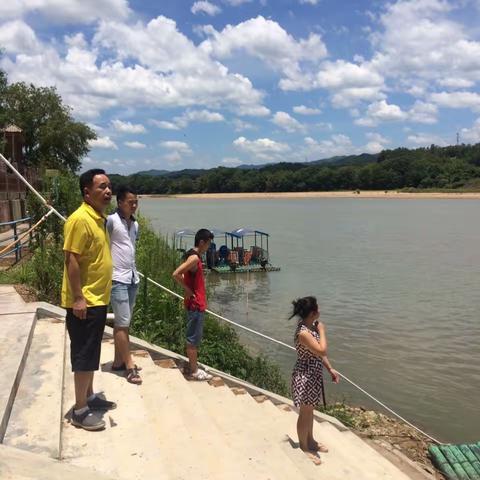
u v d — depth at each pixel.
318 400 6.51
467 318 18.27
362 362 13.74
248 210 99.44
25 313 7.54
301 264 31.95
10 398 4.87
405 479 6.59
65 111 57.28
